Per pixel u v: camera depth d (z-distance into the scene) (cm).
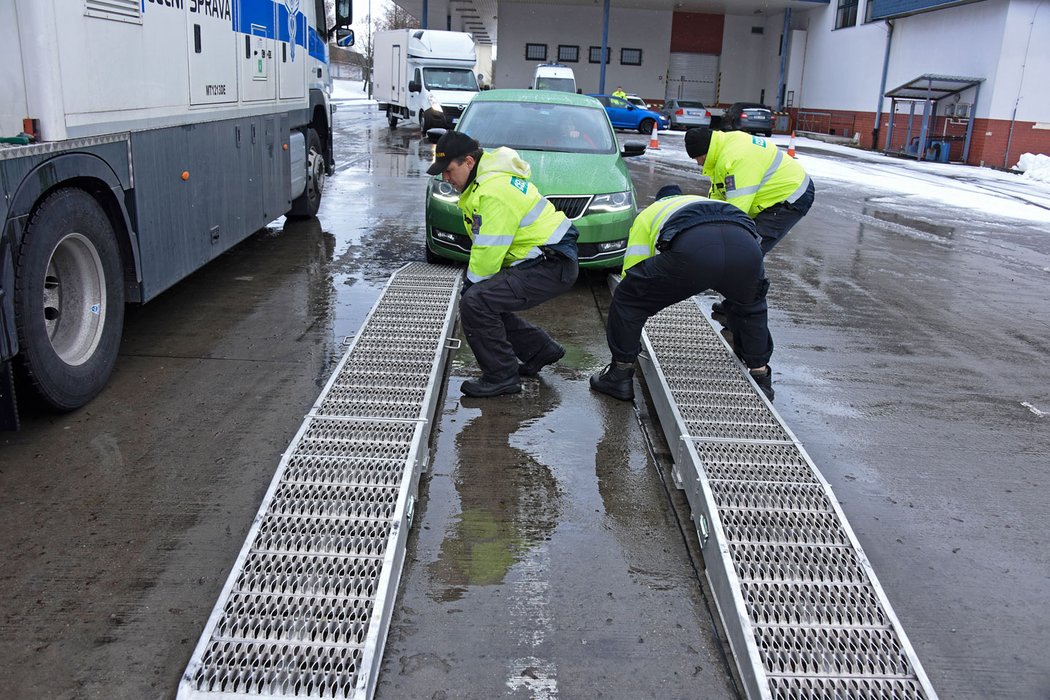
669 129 3434
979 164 2395
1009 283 844
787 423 467
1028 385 546
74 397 420
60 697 246
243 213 662
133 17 448
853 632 276
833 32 3322
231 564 312
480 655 271
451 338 564
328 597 278
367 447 369
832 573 303
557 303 682
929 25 2648
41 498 350
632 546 338
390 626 282
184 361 511
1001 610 307
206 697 240
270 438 412
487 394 477
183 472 376
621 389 483
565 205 695
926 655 282
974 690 267
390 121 2866
